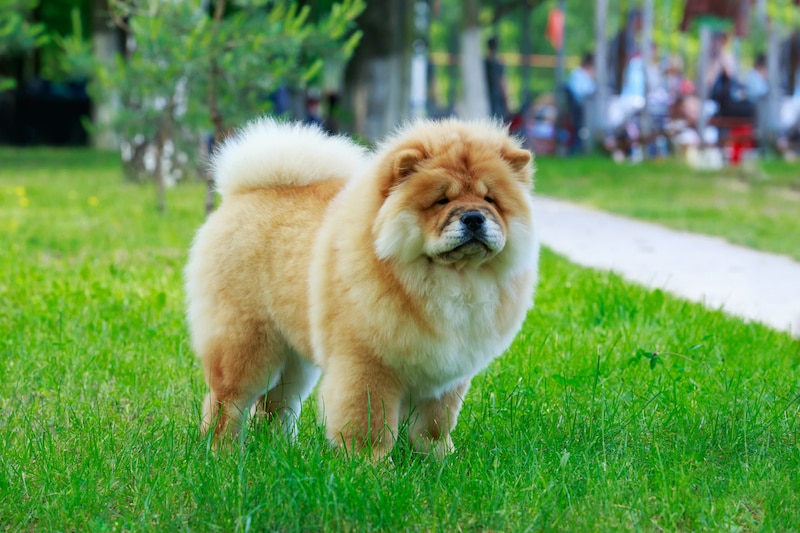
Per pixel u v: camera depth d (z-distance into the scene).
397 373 4.95
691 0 26.80
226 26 10.38
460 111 36.22
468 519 4.36
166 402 6.18
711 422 5.62
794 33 31.33
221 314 5.48
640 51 33.47
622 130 30.98
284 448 5.02
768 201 18.94
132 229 13.20
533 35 55.22
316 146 5.82
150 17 10.26
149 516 4.37
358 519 4.20
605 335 7.77
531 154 5.13
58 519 4.40
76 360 6.97
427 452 5.34
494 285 5.01
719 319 8.30
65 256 11.27
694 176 23.86
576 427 5.58
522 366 6.87
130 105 14.62
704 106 27.83
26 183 19.83
